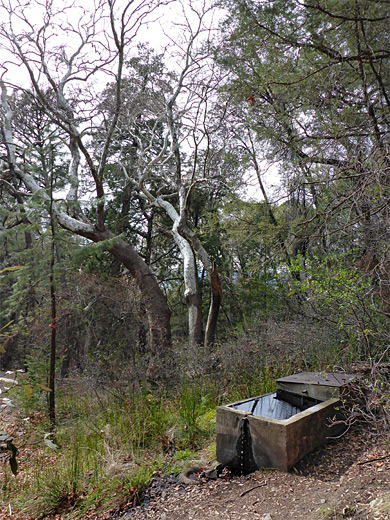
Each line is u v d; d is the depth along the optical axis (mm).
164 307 13531
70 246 8492
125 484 4375
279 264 9844
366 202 4578
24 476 5211
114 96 14148
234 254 18562
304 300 8172
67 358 12836
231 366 7504
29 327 11172
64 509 4238
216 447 4543
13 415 7551
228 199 15258
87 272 15789
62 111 12812
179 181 15219
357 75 6492
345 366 5887
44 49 11852
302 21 7016
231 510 3553
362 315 5520
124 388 7695
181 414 6031
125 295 13211
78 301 12555
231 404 4730
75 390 9344
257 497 3676
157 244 24859
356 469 3738
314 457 4137
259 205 13070
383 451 3998
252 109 8953
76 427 6902
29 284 8211
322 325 7570
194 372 8133
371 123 5398
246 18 7402
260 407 4930
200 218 22688
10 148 14508
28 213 8156
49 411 7500
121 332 12688
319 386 4906
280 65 7723
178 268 24000
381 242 4680
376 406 4328
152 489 4266
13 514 4266
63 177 8383
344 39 6613
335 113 6492
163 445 5301
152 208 22891
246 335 8961
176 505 3875
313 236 5234
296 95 7133
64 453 5648
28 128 16922
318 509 3182
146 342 13711
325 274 6277
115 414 6707
